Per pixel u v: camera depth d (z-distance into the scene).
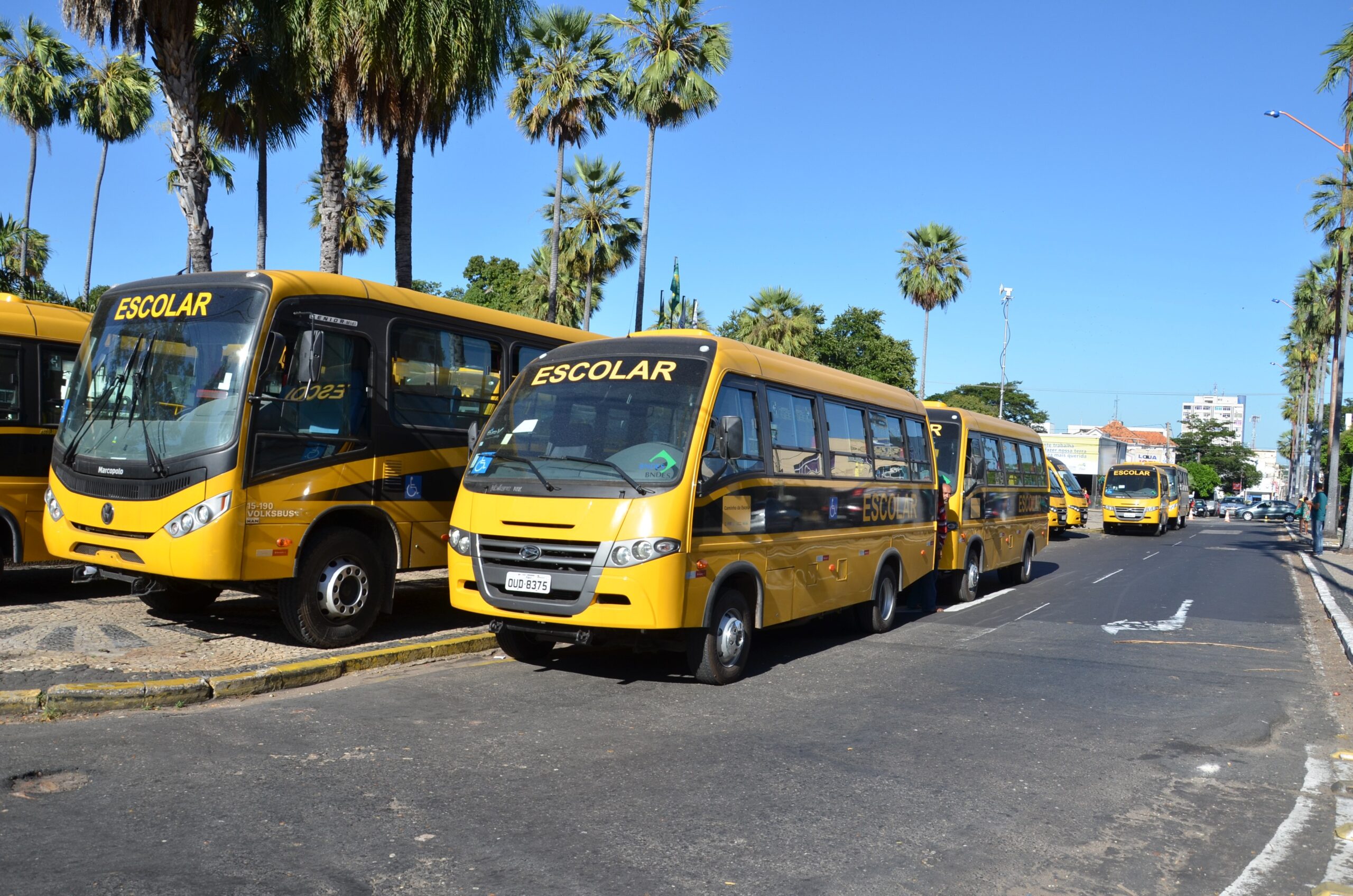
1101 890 4.45
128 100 36.62
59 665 7.29
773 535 8.92
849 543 10.54
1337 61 30.03
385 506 9.24
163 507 7.98
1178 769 6.44
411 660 8.71
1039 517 18.80
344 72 16.27
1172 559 25.53
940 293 48.47
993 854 4.80
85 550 8.56
